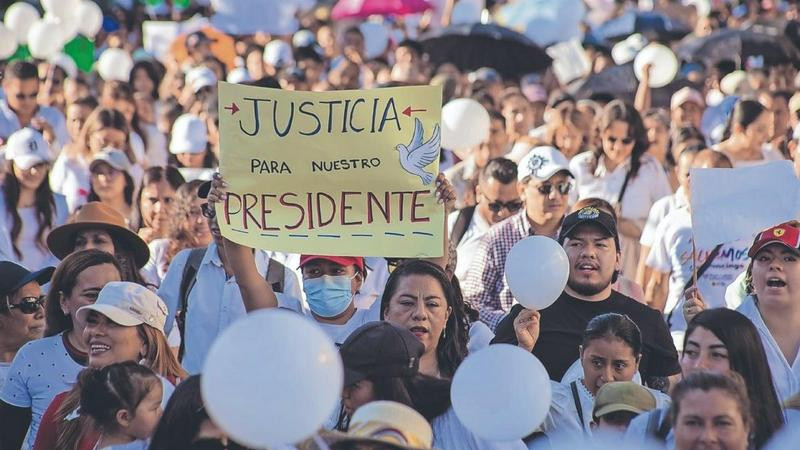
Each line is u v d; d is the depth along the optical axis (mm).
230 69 29297
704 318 8820
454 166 18625
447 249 10781
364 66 28859
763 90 24047
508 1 35469
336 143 10516
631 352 9656
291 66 27406
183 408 7707
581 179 16953
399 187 10516
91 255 10602
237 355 5789
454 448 8352
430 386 8469
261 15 29703
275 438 5855
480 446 8328
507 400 7293
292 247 10492
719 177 10547
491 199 14023
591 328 9719
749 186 10508
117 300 9852
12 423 10359
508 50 27297
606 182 16766
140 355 9945
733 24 35125
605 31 33438
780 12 37625
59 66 25125
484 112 16938
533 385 7336
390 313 9781
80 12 29359
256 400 5773
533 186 13617
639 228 16656
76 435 9094
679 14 36000
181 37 30297
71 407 9258
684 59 28641
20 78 20562
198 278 11852
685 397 7461
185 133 18953
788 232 10289
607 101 24641
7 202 15633
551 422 9578
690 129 19000
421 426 7184
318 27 35656
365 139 10500
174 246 13734
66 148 18516
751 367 8734
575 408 9672
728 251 13578
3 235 15453
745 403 7480
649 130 19219
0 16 33125
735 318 8797
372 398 8258
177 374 10133
